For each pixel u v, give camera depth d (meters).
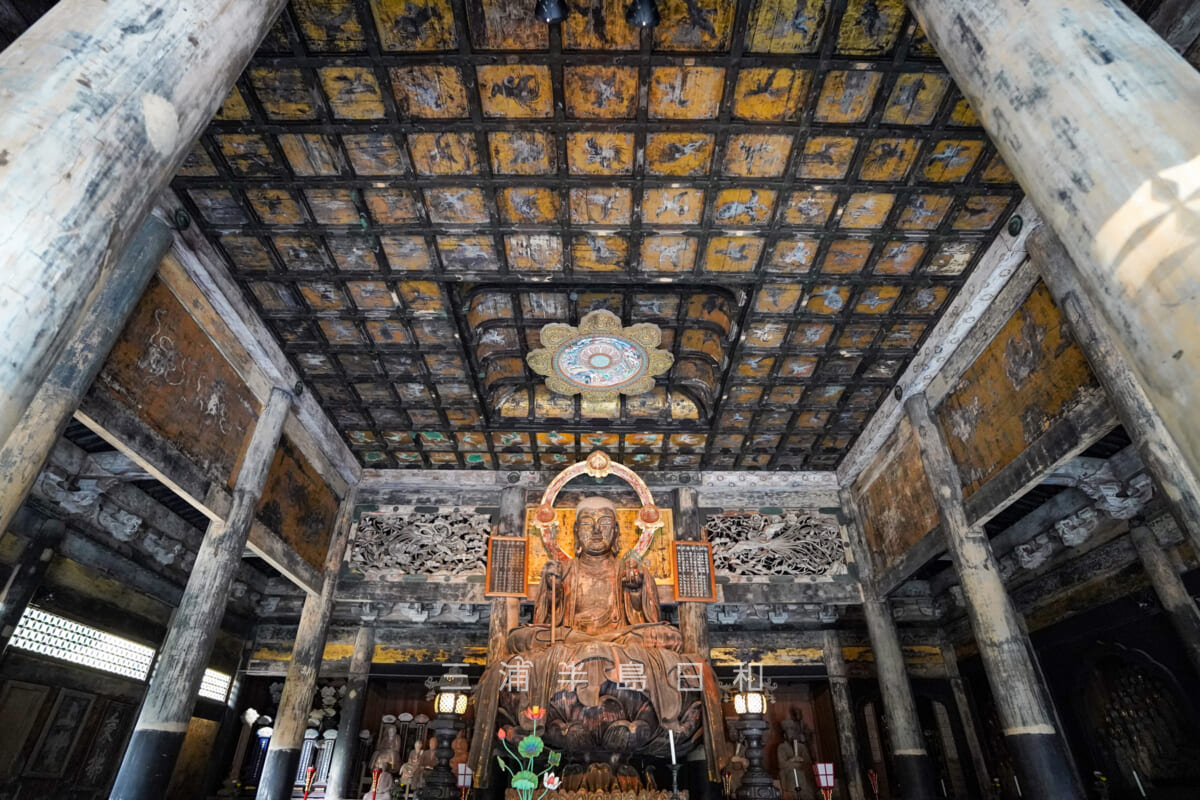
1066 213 2.78
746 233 8.35
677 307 10.08
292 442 11.20
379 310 9.64
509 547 12.75
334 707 16.80
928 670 15.70
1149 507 10.25
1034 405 8.06
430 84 6.65
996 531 12.96
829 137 7.15
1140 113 2.59
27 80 2.59
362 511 13.46
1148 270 2.36
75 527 10.37
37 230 2.39
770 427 12.59
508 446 13.25
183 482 8.13
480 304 9.97
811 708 17.84
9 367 2.25
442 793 10.45
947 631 15.91
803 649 15.80
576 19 6.09
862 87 6.68
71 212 2.49
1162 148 2.48
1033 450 8.01
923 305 9.54
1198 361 2.18
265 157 7.35
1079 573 12.09
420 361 10.69
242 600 15.21
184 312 8.20
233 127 6.99
